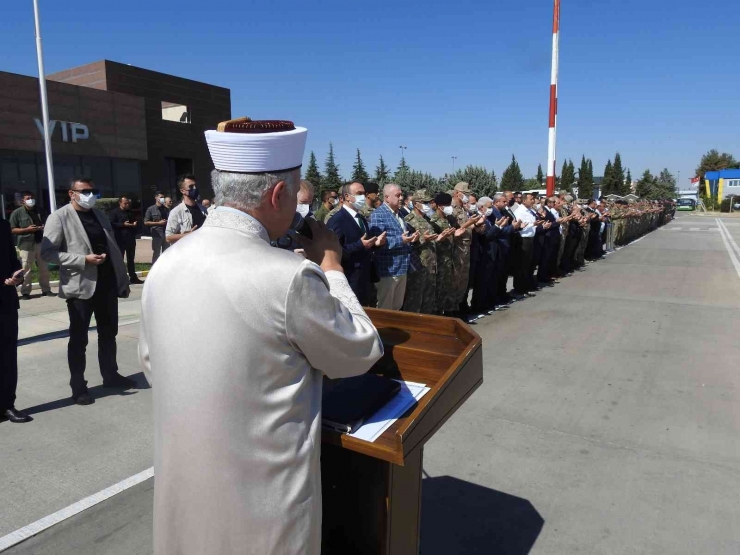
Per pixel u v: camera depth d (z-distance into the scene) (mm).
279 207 1294
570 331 6496
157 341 1227
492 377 4828
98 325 4410
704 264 12945
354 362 1310
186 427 1174
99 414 4008
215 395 1148
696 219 38688
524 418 3953
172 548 1249
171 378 1191
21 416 3875
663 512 2809
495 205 8344
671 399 4320
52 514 2807
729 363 5250
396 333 2061
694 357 5449
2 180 16641
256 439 1172
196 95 25391
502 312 7598
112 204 15250
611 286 9789
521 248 8703
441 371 1863
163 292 1230
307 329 1185
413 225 6184
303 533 1240
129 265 9938
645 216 22688
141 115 21031
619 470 3230
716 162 77500
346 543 1654
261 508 1183
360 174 39719
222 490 1165
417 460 1707
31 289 8836
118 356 5379
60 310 7539
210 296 1163
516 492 3004
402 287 5699
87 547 2557
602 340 6086
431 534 2627
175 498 1217
